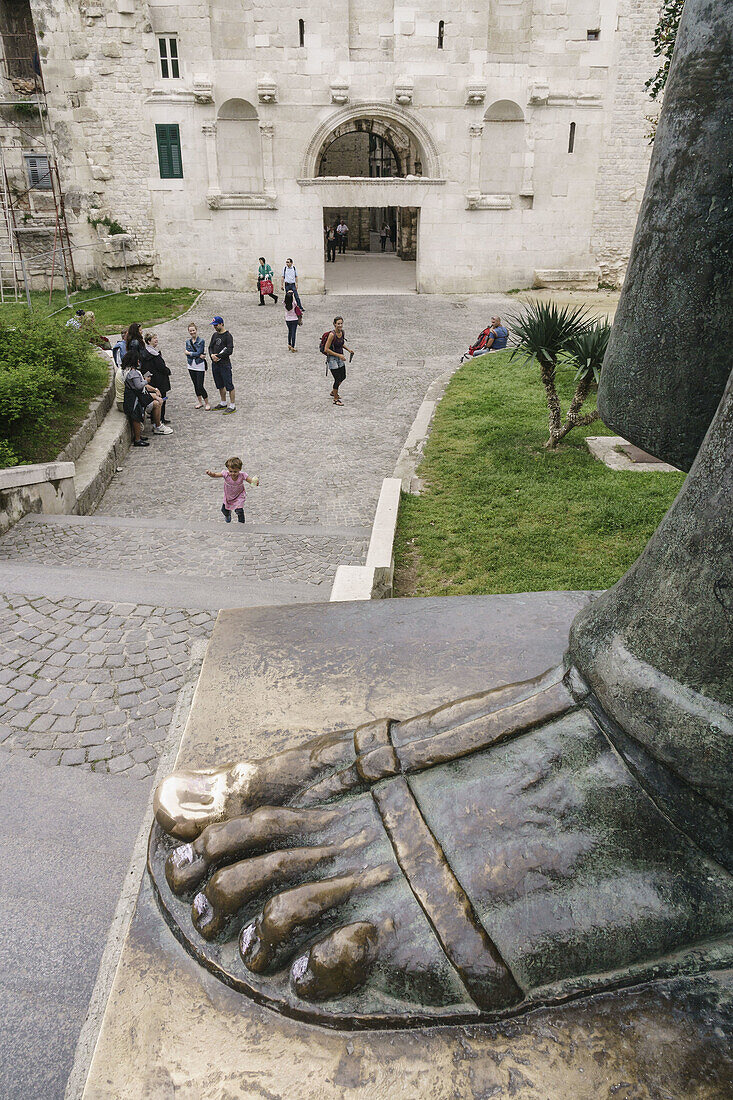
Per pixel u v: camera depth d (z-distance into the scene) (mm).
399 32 23188
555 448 10133
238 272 25828
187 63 23312
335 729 2119
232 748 2074
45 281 25766
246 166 24891
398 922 1473
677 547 1485
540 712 1705
